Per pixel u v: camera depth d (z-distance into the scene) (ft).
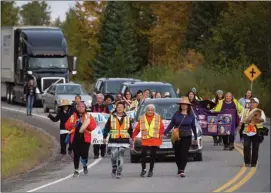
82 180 127.24
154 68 442.09
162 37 505.25
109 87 276.00
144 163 130.11
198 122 166.09
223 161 153.89
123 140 127.95
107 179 127.54
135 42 564.71
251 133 143.23
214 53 416.26
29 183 125.49
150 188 114.32
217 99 180.86
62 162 161.99
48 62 349.20
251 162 144.56
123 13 538.47
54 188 116.67
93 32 565.94
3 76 388.16
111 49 537.24
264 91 350.43
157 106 156.35
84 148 132.98
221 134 178.09
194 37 483.51
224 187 114.62
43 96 318.86
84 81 582.35
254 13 372.79
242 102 203.72
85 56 581.12
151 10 560.20
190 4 499.10
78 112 134.00
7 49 382.01
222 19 424.87
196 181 122.62
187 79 381.60
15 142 189.57
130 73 536.42
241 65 375.45
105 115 159.33
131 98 187.73
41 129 236.22
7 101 392.88
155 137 129.29
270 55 369.50
